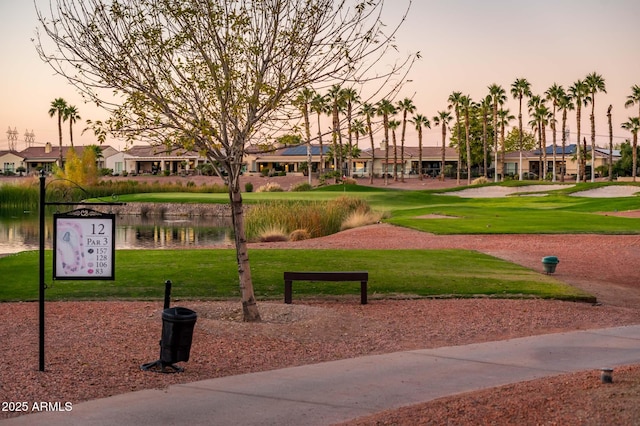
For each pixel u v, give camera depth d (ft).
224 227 146.20
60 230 31.94
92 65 39.55
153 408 25.85
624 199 181.98
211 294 51.85
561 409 23.17
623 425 21.11
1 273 61.67
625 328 41.81
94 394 27.71
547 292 53.06
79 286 54.90
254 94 39.70
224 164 41.63
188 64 40.75
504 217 133.59
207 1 40.04
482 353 35.12
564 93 312.29
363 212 130.62
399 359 33.83
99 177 289.12
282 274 60.54
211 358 33.73
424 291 53.62
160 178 321.93
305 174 332.80
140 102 40.09
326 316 42.83
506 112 377.50
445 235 100.94
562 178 313.12
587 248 84.99
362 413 25.29
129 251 77.10
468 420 22.97
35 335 38.32
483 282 57.26
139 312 44.96
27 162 385.50
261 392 28.02
